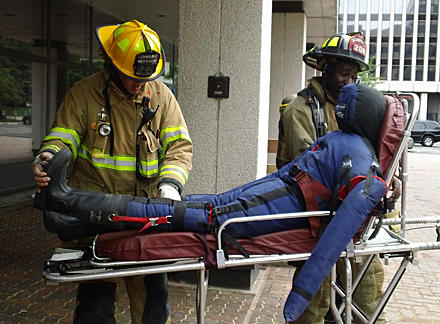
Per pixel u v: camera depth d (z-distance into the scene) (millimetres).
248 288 4434
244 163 4422
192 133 4496
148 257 2225
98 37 2518
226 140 4438
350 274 2289
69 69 10469
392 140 2328
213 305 4105
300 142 3164
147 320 2699
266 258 2252
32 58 9273
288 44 9430
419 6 57844
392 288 2459
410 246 2342
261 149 4512
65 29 10148
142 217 2258
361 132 2387
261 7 4273
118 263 2191
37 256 5465
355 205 2107
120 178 2543
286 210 2371
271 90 9609
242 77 4363
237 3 4312
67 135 2449
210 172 4492
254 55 4324
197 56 4422
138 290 2719
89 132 2508
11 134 8945
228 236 2279
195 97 4457
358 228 2150
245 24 4312
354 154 2285
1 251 5594
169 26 11508
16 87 8992
